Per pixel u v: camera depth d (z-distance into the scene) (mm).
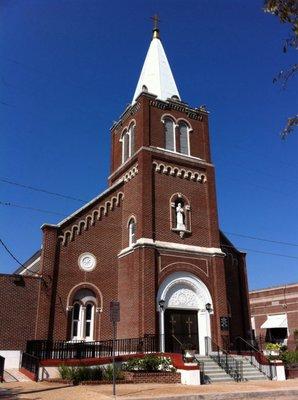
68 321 25828
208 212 30250
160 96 33094
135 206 28688
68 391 16016
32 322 24844
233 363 24000
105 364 21156
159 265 26531
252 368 24203
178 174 30125
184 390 16953
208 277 28125
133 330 25141
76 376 18797
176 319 26172
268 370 23953
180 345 25062
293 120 9273
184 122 32562
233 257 34250
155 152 29688
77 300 26891
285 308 48938
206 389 17609
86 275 27469
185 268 27359
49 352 22609
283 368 24141
